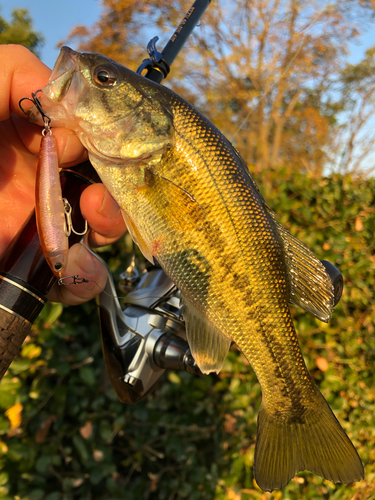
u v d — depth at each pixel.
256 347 0.19
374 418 0.45
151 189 0.18
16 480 0.29
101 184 0.18
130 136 0.18
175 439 0.34
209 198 0.18
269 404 0.20
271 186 0.47
